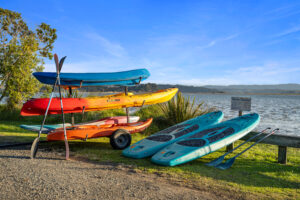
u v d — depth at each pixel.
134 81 8.59
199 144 5.29
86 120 10.92
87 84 7.91
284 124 18.88
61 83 7.61
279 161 5.36
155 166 4.68
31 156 4.86
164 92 9.49
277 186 3.79
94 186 3.24
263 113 30.72
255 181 4.00
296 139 5.07
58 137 5.74
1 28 15.01
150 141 6.05
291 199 3.24
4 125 9.73
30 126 6.82
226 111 29.77
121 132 6.30
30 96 15.12
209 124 6.84
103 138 8.05
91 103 7.38
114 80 8.02
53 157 5.15
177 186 3.51
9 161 4.43
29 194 2.84
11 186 3.07
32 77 15.00
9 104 13.99
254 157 5.79
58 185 3.18
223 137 5.49
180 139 5.96
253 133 6.17
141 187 3.33
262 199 3.19
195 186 3.57
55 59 5.71
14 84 14.26
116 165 4.68
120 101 7.90
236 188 3.58
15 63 14.52
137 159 5.25
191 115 10.05
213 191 3.39
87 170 4.11
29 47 14.93
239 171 4.59
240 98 6.67
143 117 10.95
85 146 6.68
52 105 6.82
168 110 10.63
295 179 4.21
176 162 4.70
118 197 2.89
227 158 5.61
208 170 4.56
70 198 2.78
